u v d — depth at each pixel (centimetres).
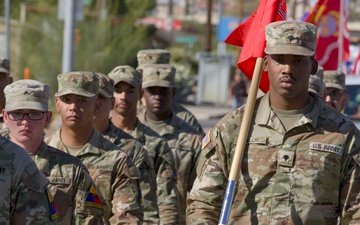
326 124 1083
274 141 1084
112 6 6525
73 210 1273
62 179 1263
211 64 7544
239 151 1077
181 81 8044
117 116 1727
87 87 1412
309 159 1073
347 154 1073
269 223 1070
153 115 1891
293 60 1063
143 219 1453
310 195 1068
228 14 13712
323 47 2480
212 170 1106
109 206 1413
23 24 5728
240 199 1088
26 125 1216
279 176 1074
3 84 1703
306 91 1088
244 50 1298
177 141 1862
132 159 1543
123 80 1711
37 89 1213
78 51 5900
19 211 992
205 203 1107
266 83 1313
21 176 991
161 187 1684
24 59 5388
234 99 6856
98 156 1420
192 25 12756
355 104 2475
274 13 1287
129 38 6284
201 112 6800
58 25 5538
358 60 2764
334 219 1073
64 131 1436
